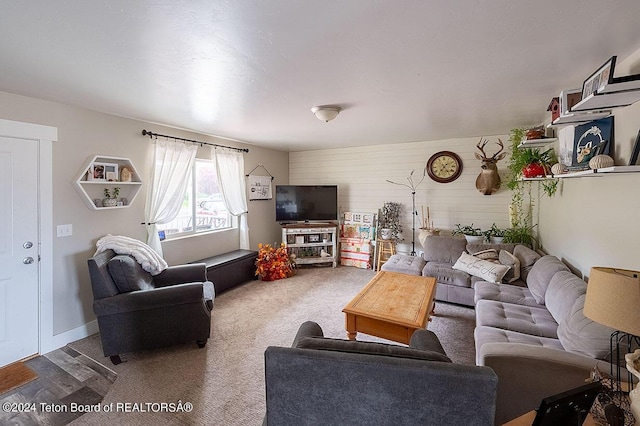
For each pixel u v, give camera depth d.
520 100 2.71
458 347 2.66
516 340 1.97
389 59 1.83
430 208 4.96
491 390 0.98
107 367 2.35
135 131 3.31
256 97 2.57
